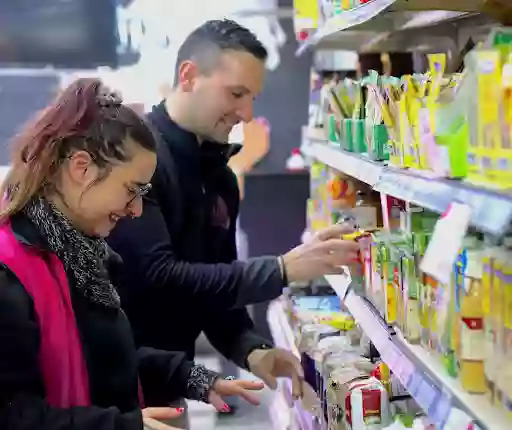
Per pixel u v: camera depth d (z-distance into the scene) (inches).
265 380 96.1
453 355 57.2
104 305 63.3
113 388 63.7
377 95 77.3
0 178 179.3
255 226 193.3
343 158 91.2
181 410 74.7
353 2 85.1
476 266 52.6
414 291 66.7
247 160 192.9
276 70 191.8
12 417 53.3
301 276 87.0
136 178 61.0
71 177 59.5
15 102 190.9
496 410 49.9
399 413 76.1
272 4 190.7
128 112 61.8
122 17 191.8
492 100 46.4
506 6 68.1
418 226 71.8
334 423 81.6
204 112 92.6
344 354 92.6
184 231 96.1
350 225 92.3
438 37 98.3
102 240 67.4
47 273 58.4
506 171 45.0
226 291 86.1
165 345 95.1
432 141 57.4
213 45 92.0
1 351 53.4
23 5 188.1
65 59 191.9
